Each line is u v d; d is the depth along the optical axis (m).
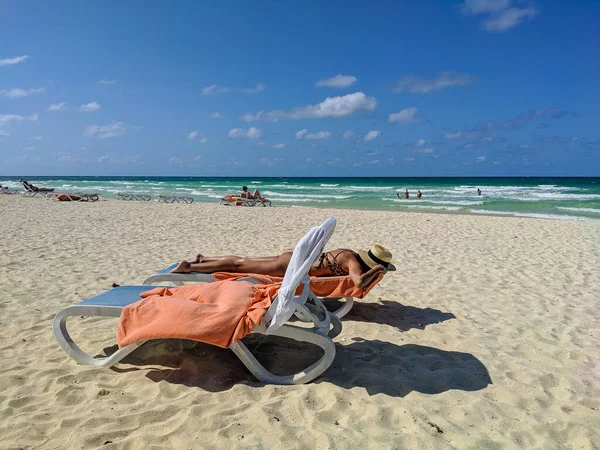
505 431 2.81
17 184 61.09
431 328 4.64
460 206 26.23
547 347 4.19
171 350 3.86
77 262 7.62
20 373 3.44
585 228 13.70
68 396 3.12
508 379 3.51
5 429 2.71
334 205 27.33
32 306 5.16
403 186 55.19
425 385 3.38
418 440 2.66
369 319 4.88
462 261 8.30
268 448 2.56
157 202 25.17
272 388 3.24
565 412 3.06
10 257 7.85
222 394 3.15
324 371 3.47
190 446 2.56
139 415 2.86
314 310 4.05
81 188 48.59
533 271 7.50
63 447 2.55
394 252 9.19
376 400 3.11
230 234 11.47
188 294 3.68
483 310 5.32
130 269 7.18
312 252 3.23
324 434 2.68
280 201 30.69
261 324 3.30
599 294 6.08
